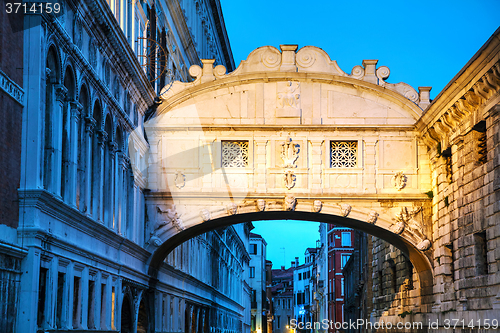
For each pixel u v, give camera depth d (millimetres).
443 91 25031
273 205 29250
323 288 100750
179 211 29453
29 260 15352
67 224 18297
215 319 50500
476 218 23672
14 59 15586
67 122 18609
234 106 29828
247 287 86125
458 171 25734
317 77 29703
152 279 29250
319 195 29078
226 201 29344
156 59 29891
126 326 26062
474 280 23672
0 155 14648
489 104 22594
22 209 15625
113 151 23484
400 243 30062
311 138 29531
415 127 29297
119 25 22266
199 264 42656
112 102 22938
